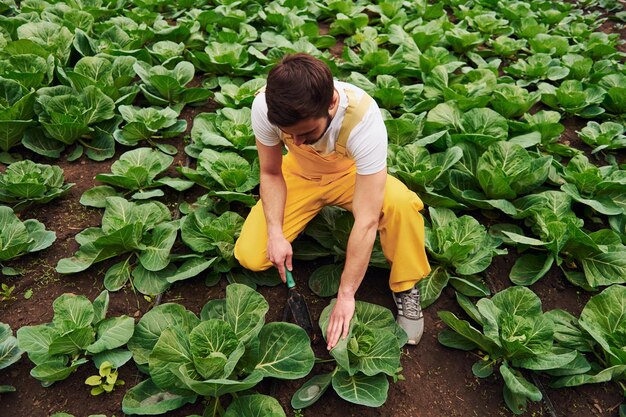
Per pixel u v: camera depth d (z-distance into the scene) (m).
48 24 4.48
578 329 2.76
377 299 2.95
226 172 3.20
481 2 6.31
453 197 3.51
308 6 5.90
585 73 4.97
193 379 2.18
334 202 2.77
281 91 1.84
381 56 4.67
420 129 3.79
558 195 3.38
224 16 5.12
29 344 2.35
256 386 2.47
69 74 3.82
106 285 2.86
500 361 2.61
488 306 2.62
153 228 3.04
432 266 3.01
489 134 3.80
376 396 2.26
